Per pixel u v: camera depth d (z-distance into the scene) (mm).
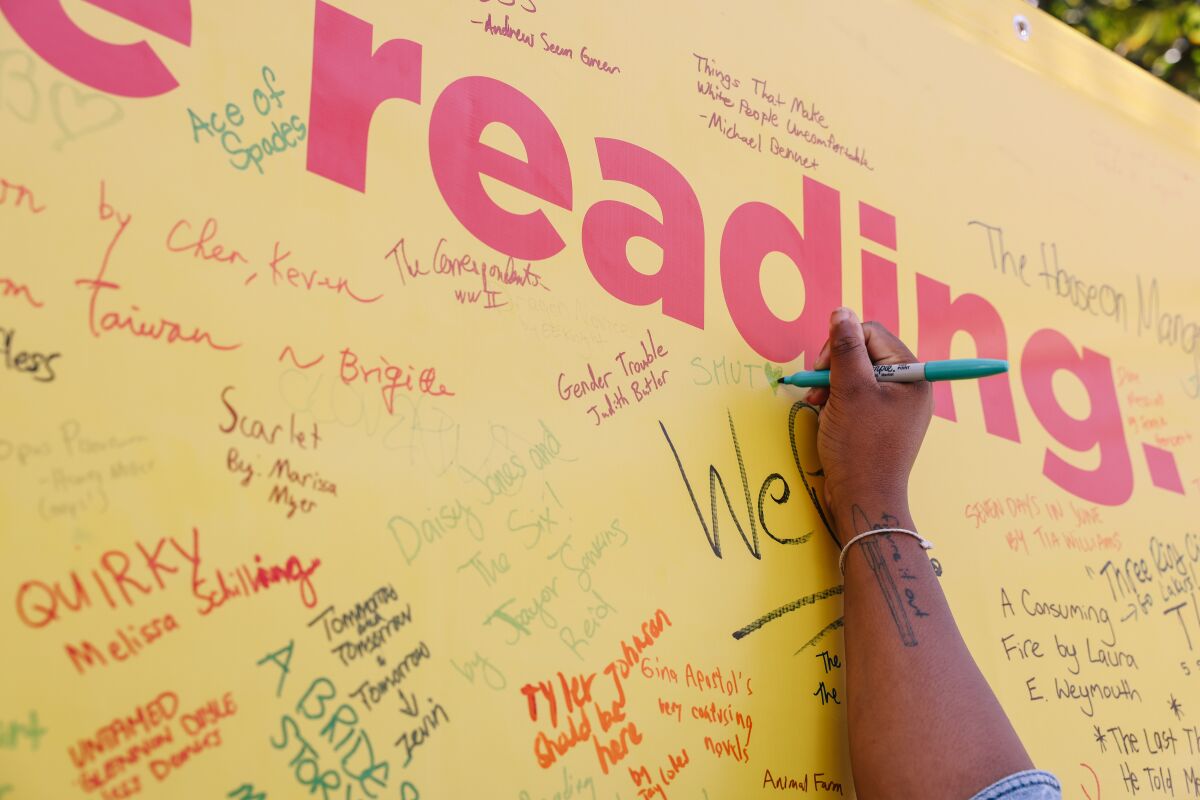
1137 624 1410
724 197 1177
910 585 1056
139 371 760
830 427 1133
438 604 860
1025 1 1614
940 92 1451
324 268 867
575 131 1068
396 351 890
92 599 711
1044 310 1483
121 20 807
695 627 1013
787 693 1064
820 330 1232
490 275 966
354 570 824
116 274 765
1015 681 1247
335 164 895
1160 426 1576
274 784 753
